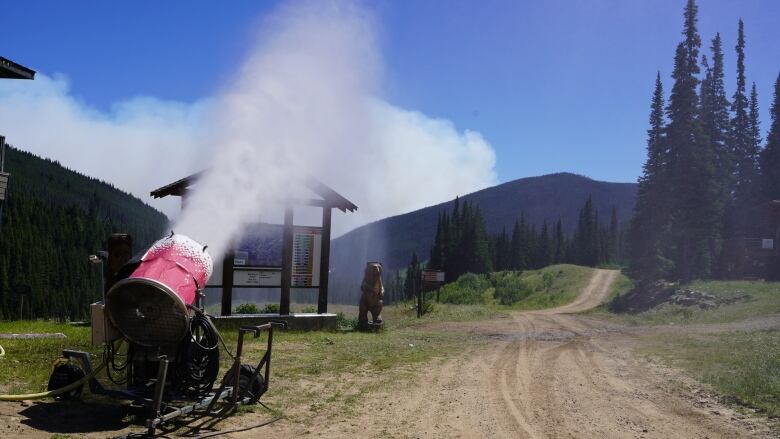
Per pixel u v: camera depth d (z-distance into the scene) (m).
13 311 74.81
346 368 11.88
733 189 62.56
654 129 53.84
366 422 7.77
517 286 66.88
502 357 14.42
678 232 47.81
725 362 12.59
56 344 12.50
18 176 161.25
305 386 9.84
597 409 8.78
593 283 65.44
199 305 7.73
